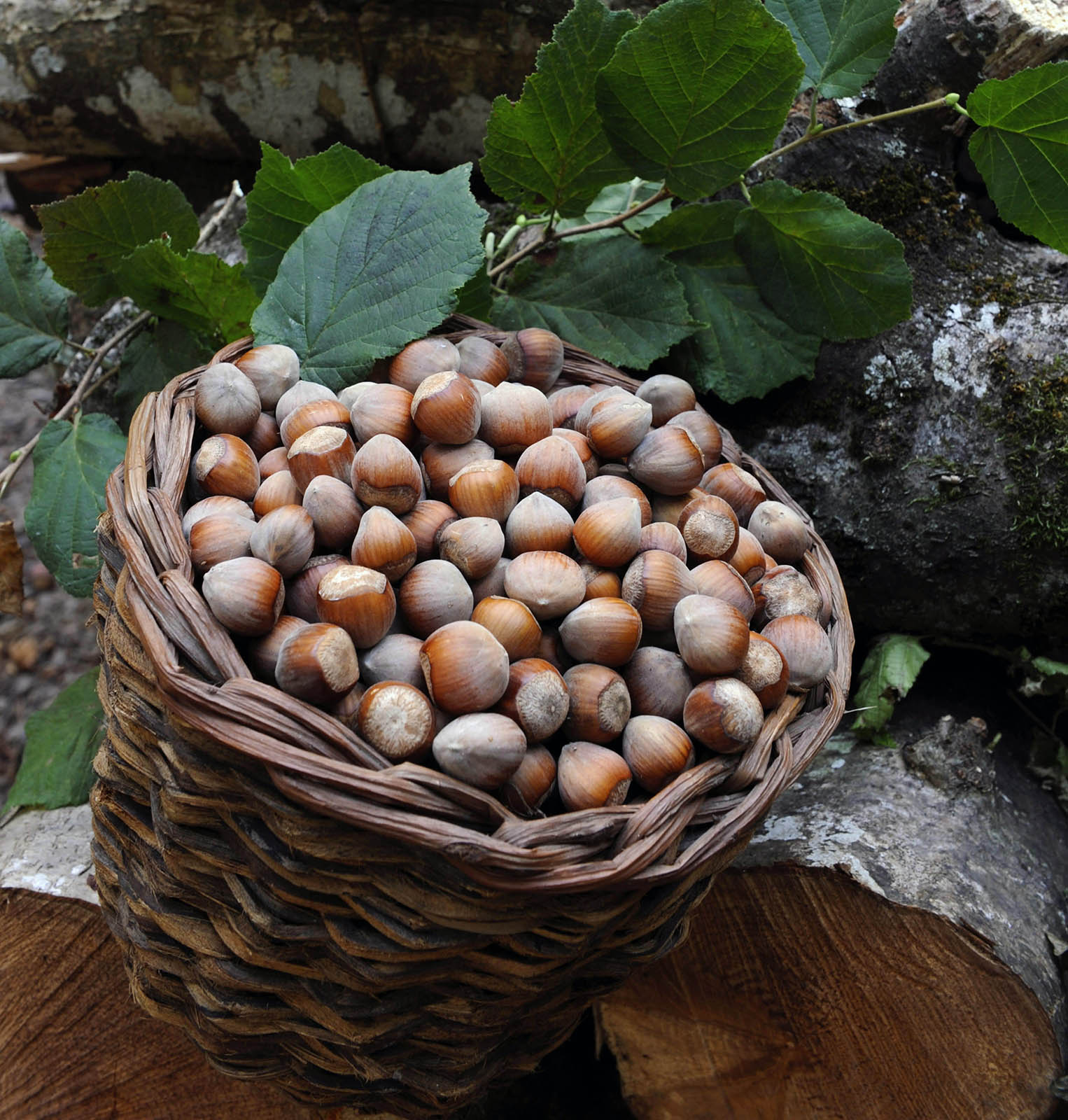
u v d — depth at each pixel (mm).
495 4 557
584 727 357
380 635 353
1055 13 489
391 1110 398
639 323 488
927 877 435
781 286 491
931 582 499
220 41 586
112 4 586
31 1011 465
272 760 317
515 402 398
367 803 317
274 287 438
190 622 335
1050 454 473
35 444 497
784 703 376
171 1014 399
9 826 497
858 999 448
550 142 462
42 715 518
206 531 363
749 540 405
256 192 469
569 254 500
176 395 400
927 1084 451
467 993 355
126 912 388
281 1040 379
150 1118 484
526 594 364
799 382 510
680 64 430
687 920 384
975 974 428
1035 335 486
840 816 459
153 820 354
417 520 379
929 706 518
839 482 503
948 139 520
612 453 407
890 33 462
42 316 512
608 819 329
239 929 356
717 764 351
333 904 340
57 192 729
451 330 447
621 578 385
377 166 459
